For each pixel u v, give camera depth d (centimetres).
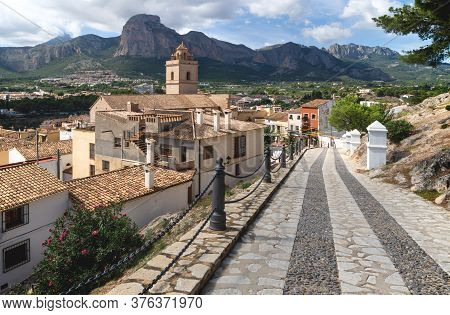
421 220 892
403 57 1540
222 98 5788
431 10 1284
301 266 570
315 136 7050
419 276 543
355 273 548
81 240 1120
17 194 1592
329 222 849
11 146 3822
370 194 1264
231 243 635
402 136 2033
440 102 3186
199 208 1445
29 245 1606
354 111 4694
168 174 2245
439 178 1293
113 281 762
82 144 3372
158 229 1325
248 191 1157
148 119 2819
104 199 1783
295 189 1323
